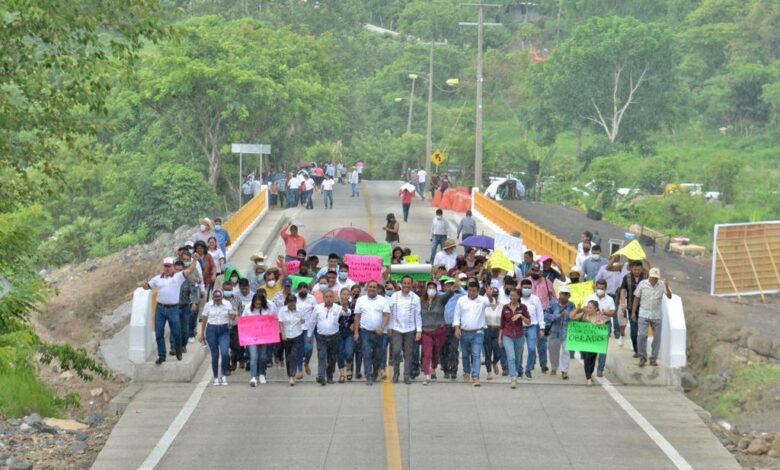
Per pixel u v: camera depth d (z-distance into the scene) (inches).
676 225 3607.3
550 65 6274.6
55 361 1306.6
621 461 856.3
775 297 1776.6
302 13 6820.9
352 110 6648.6
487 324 1117.1
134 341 1145.4
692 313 1523.1
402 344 1099.3
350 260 1270.9
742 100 6614.2
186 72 3316.9
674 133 6722.4
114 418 1026.1
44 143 1017.5
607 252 2217.0
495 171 4798.2
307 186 3034.0
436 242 1931.6
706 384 1275.8
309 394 1066.1
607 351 1144.8
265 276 1156.5
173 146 3727.9
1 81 954.1
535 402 1042.1
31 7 879.1
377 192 3897.6
